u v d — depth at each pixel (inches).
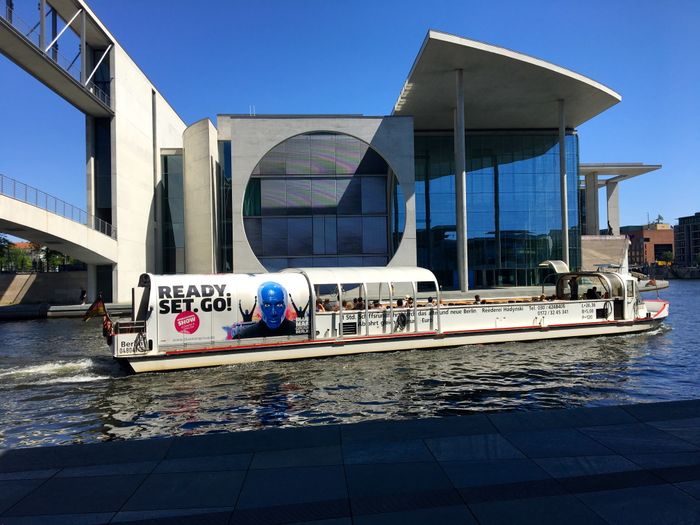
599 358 633.6
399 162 1518.2
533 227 1863.9
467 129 1881.2
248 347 604.7
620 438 215.5
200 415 402.9
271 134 1478.8
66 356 679.7
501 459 195.9
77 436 356.2
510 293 1518.2
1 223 1119.6
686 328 929.5
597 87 1529.3
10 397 463.5
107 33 1418.6
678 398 441.4
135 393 475.5
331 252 1585.9
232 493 171.2
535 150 1897.1
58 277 1670.8
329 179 1599.4
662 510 153.9
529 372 553.3
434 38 1256.8
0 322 1233.4
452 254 1818.4
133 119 1587.1
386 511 157.3
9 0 1072.8
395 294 845.2
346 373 556.1
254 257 1454.2
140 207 1638.8
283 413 405.1
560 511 155.0
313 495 168.9
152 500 166.9
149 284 583.8
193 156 1604.3
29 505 164.2
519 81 1482.5
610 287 830.5
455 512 155.8
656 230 6146.7
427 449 207.5
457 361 619.8
